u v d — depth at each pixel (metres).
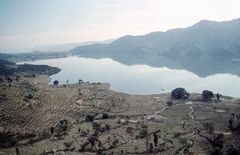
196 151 154.25
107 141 173.12
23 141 176.50
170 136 180.88
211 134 180.25
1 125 191.62
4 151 160.00
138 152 156.75
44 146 167.88
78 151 162.12
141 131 186.25
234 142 163.25
